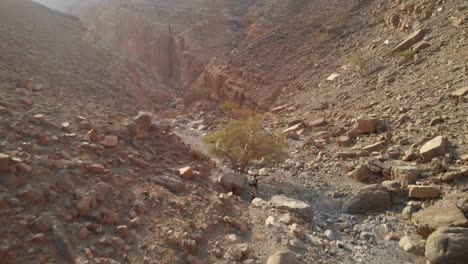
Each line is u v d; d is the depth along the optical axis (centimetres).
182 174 867
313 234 749
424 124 1185
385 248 746
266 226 715
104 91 2308
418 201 875
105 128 922
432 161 965
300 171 1208
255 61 3209
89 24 7844
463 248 623
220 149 1280
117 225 568
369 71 1933
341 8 3212
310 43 3016
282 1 4688
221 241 625
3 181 538
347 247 738
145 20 5984
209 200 766
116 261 490
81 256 477
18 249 454
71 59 2898
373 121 1335
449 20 1789
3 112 757
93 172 669
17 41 2448
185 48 4816
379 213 891
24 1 3900
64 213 535
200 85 3794
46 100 1098
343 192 1013
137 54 6006
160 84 4791
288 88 2591
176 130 2194
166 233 577
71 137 768
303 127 1659
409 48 1862
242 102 2931
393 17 2253
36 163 607
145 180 755
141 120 1058
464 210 754
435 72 1493
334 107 1788
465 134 1033
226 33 4938
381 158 1085
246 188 1037
